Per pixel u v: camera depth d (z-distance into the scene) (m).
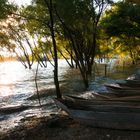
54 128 14.63
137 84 21.53
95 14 37.12
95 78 39.50
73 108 14.61
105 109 13.55
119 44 66.44
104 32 53.31
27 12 31.52
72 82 36.66
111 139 12.16
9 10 25.55
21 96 28.22
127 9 52.22
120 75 42.59
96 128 13.78
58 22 33.97
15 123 16.95
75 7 30.28
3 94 30.16
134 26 54.66
